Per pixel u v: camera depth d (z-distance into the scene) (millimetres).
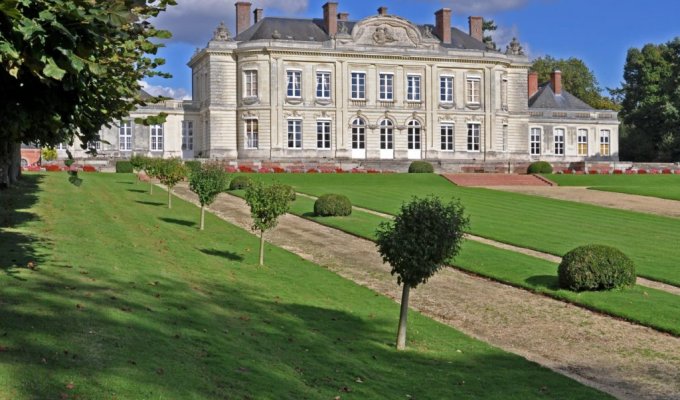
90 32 10844
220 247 26953
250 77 73875
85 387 9586
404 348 16062
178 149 77938
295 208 40844
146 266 19219
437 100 77688
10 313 12148
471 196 50156
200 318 14648
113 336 11914
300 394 11305
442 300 21453
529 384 14008
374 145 76438
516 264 25531
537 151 86562
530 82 93625
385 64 76375
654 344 17391
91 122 15195
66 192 39125
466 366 15109
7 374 9508
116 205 35812
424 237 15820
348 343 15711
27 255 17734
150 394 9781
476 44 81562
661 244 30797
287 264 25109
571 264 21750
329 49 74562
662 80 99938
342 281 23172
